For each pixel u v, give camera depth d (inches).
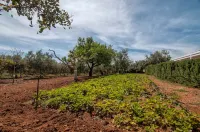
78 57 816.9
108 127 186.9
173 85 598.5
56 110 249.6
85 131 167.5
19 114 219.5
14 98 326.0
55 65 1336.1
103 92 335.3
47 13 110.4
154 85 526.6
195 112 253.1
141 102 280.1
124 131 177.8
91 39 1155.3
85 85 450.9
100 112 225.8
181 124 184.5
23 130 162.2
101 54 1119.6
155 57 1849.2
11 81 707.4
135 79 717.9
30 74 1172.5
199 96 378.6
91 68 1168.2
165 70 808.9
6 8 89.9
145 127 180.9
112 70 1593.3
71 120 201.0
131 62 1707.7
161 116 213.9
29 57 1080.2
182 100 338.3
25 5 103.0
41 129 166.7
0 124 172.4
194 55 789.2
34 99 300.5
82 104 249.8
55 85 571.8
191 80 547.8
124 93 357.7
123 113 218.8
